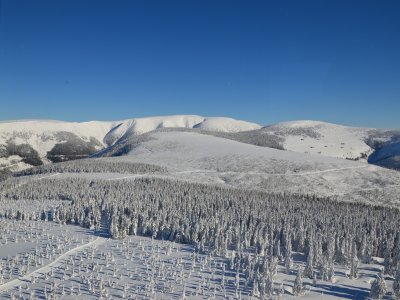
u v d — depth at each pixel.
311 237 70.12
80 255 70.50
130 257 69.81
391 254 69.44
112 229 82.19
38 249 73.56
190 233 81.31
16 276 60.47
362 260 67.81
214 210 98.94
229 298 52.16
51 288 54.00
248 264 59.69
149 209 95.62
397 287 49.75
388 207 124.56
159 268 63.62
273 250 71.12
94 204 100.06
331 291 53.59
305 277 59.22
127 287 56.22
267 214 95.06
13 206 109.19
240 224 88.62
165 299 52.19
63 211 96.06
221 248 70.75
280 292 52.19
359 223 90.19
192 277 60.31
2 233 83.69
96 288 56.09
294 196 135.25
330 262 59.16
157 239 82.25
